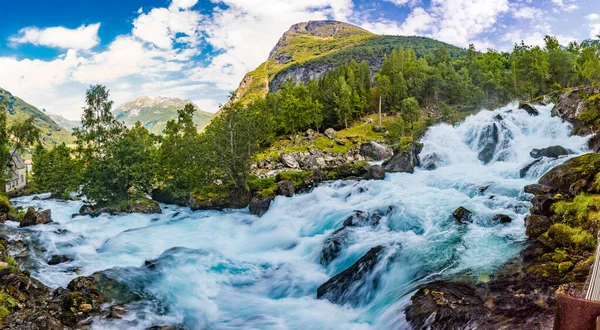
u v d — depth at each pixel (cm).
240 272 2512
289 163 7344
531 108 5706
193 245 3180
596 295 744
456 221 2644
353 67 14788
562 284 1589
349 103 11188
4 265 2030
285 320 1859
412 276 1931
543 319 1390
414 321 1513
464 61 13862
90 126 5328
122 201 4781
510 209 2694
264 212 4344
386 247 2270
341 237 2698
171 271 2378
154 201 5262
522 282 1681
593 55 7931
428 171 4853
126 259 2772
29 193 7488
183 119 7119
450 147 5738
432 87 11450
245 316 1923
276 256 2791
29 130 5812
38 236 3175
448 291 1655
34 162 8338
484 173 4078
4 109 5747
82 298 1869
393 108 11594
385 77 12344
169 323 1833
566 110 4972
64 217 4462
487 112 6569
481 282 1731
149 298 2033
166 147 6550
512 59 12762
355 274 2141
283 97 12069
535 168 3531
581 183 2416
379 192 3978
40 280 2245
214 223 4044
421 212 2886
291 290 2222
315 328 1752
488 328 1375
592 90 4859
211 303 2084
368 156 7869
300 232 3341
